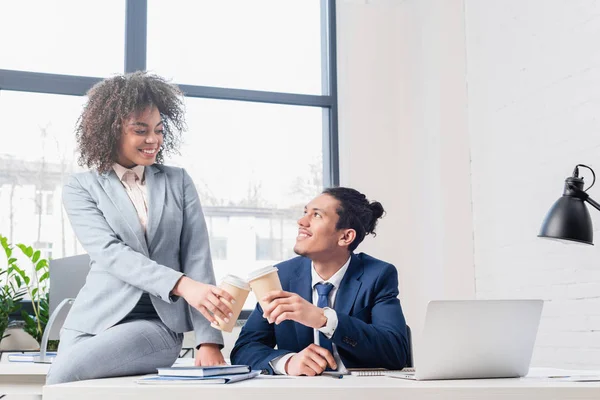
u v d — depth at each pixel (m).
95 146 1.85
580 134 3.08
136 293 1.74
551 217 2.48
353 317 1.65
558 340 3.17
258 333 1.84
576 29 3.12
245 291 1.45
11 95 3.96
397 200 4.18
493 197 3.69
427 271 3.94
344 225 1.78
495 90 3.70
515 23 3.55
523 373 1.41
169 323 1.74
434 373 1.31
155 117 1.86
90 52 4.14
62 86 4.01
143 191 1.89
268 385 1.11
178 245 1.88
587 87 3.05
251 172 4.32
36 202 3.93
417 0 4.16
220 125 4.31
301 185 4.40
